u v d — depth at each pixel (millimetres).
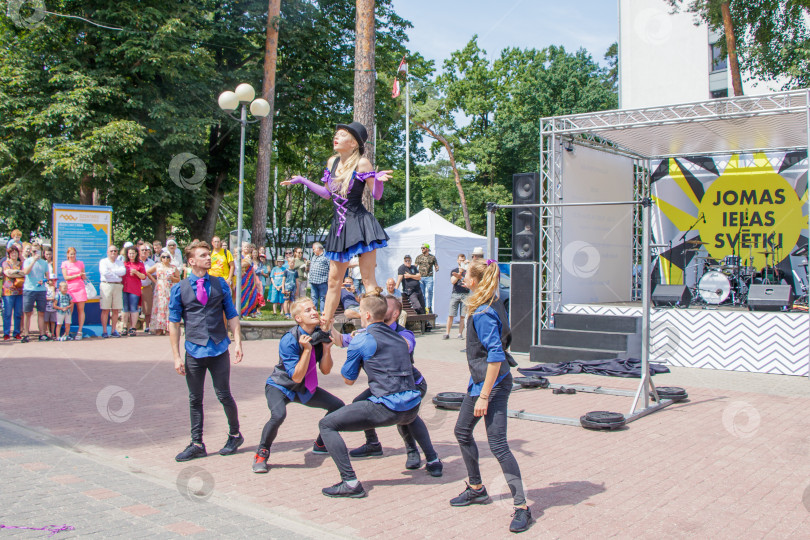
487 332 3992
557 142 12523
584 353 11289
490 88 39094
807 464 5277
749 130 11758
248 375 9586
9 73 17406
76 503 4180
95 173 17406
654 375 10297
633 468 5168
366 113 13805
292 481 4801
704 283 13641
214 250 14656
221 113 20500
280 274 16047
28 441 5758
